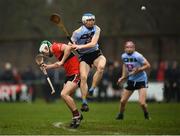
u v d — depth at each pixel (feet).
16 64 389.60
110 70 274.57
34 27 389.80
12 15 402.72
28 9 396.16
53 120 144.15
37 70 380.37
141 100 148.15
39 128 116.26
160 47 325.42
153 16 316.60
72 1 377.91
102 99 274.57
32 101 285.64
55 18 120.47
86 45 117.91
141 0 288.51
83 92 118.42
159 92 271.69
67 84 115.85
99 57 122.62
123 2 358.64
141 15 317.83
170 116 164.55
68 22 362.94
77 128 115.65
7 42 368.07
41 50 117.19
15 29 396.16
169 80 268.41
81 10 371.35
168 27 328.08
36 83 307.37
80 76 119.03
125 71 150.00
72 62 115.96
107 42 356.59
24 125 124.06
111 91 275.39
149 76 281.13
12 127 118.83
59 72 286.25
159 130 112.06
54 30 382.22
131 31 346.13
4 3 404.98
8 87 291.38
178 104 241.76
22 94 290.97
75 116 116.26
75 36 120.98
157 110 197.98
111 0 366.43
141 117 159.63
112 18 360.69
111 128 115.75
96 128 115.75
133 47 147.95
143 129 114.11
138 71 146.51
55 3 385.29
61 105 236.22
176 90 267.59
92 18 120.16
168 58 354.13
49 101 277.44
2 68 390.42
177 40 354.33
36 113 179.63
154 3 310.04
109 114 174.91
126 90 148.66
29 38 346.74
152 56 360.07
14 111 191.62
